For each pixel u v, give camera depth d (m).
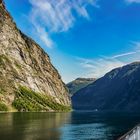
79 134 88.88
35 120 139.12
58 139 74.19
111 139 78.25
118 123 138.75
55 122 135.62
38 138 73.31
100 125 126.19
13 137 72.94
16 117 158.12
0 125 105.31
